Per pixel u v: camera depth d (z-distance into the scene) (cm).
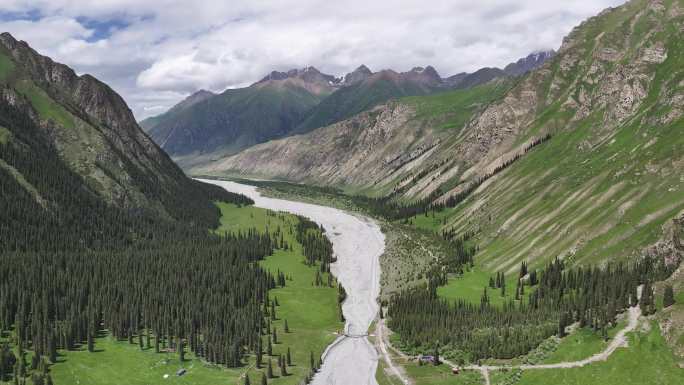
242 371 14138
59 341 14762
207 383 13425
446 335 15012
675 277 12669
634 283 13675
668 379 9925
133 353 14800
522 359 12312
